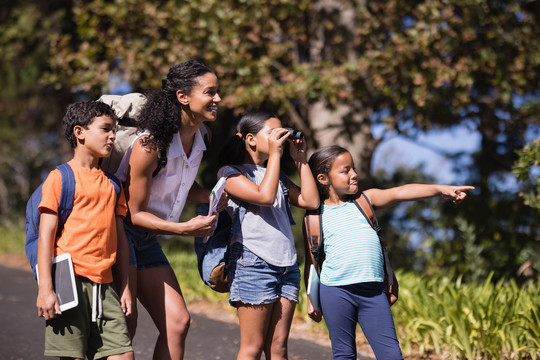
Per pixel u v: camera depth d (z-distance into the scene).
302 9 10.11
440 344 5.32
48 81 11.23
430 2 9.52
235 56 9.89
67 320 3.11
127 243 3.38
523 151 6.36
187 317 3.57
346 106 10.83
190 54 10.04
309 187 3.57
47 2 16.84
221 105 10.41
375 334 3.49
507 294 5.54
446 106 10.31
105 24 11.48
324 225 3.65
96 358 3.19
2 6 17.62
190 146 3.62
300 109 12.27
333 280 3.56
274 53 10.30
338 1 10.37
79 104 3.27
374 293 3.52
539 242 9.41
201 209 3.75
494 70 10.18
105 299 3.20
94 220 3.17
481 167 12.38
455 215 10.48
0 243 16.09
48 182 3.13
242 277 3.40
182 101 3.45
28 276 10.94
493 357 4.91
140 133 3.40
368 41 10.05
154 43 10.34
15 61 18.59
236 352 5.70
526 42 10.12
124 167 3.45
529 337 4.92
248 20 9.93
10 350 5.61
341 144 10.86
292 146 3.59
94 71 10.71
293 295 3.51
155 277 3.59
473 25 9.96
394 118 10.51
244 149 3.63
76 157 3.27
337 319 3.55
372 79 10.18
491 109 11.48
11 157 22.30
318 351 5.64
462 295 5.49
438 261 10.28
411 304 5.84
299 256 11.66
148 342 5.96
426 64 9.59
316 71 9.87
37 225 3.18
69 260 3.05
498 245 9.52
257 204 3.37
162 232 3.39
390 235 11.30
